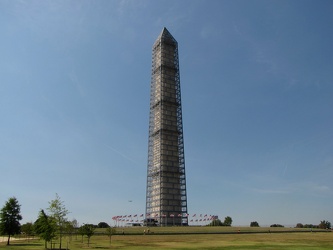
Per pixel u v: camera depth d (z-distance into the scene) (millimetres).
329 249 56375
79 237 102312
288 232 146875
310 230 160250
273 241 81125
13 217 71188
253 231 145500
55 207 55688
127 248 60656
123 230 143625
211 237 104500
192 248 60000
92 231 71625
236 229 158500
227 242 78312
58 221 55125
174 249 57656
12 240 93688
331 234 125750
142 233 127375
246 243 73750
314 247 61062
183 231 142875
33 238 107938
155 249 57969
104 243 76062
